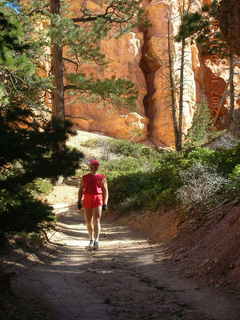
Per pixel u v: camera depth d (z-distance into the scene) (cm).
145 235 1100
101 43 3838
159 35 3956
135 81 3888
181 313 461
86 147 3281
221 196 891
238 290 512
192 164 1197
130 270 693
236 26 890
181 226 929
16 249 709
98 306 491
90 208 913
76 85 2580
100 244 987
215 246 672
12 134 453
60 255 830
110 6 2623
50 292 537
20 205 507
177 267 684
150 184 1545
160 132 3775
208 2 4206
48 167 475
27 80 1564
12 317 397
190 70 3941
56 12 2411
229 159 1080
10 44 610
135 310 477
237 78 4128
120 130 3753
